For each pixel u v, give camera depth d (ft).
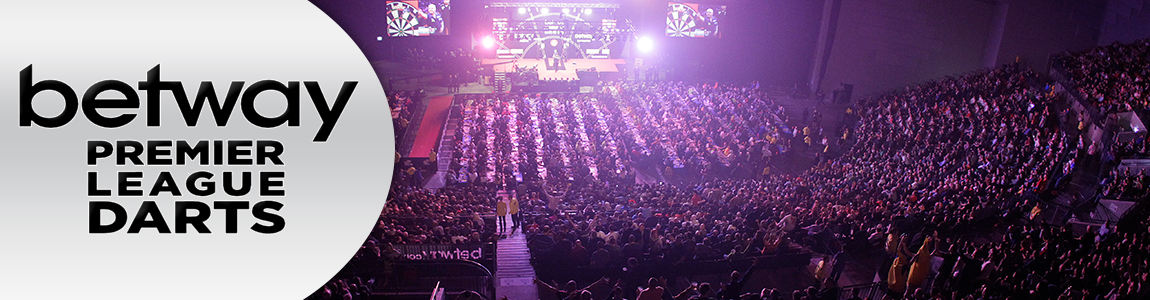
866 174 99.86
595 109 147.33
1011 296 52.24
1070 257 58.08
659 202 80.84
